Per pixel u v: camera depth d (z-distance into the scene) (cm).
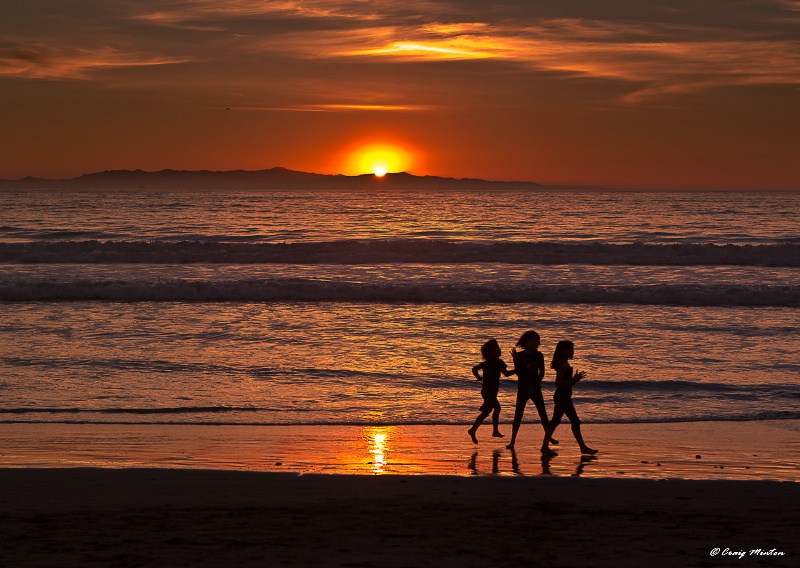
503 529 2275
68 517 2356
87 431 3647
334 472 3052
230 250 12025
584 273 10569
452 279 9931
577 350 5806
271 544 2095
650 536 2220
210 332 6469
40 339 6072
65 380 4716
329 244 12125
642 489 2791
